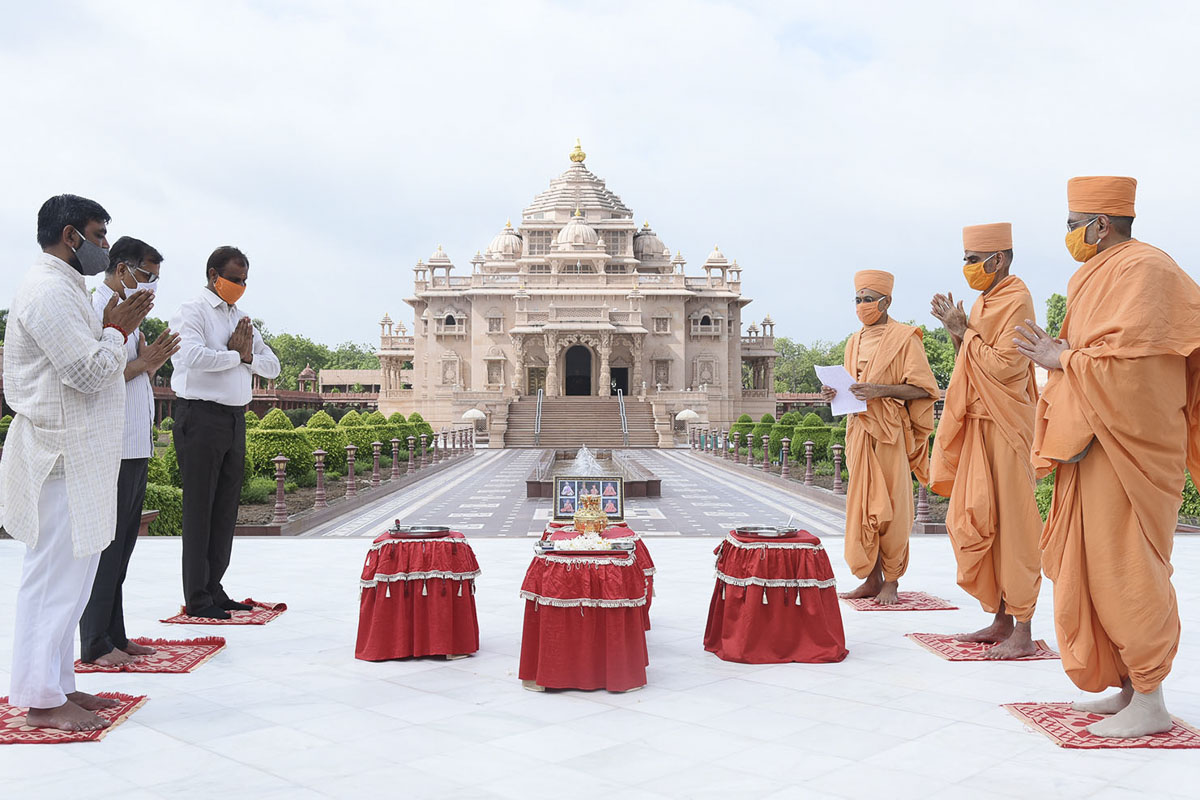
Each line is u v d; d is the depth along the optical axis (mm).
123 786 3678
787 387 104750
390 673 5422
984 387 5887
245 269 6879
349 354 110000
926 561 9586
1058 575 4465
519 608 7172
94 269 4578
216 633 6395
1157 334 4102
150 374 5672
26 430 4258
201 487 6680
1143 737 4207
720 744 4199
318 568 9203
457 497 18438
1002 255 6000
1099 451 4285
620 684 5016
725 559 5938
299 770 3855
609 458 31578
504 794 3598
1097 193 4438
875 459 7277
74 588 4371
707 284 58438
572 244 57594
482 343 55219
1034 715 4539
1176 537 11133
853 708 4758
